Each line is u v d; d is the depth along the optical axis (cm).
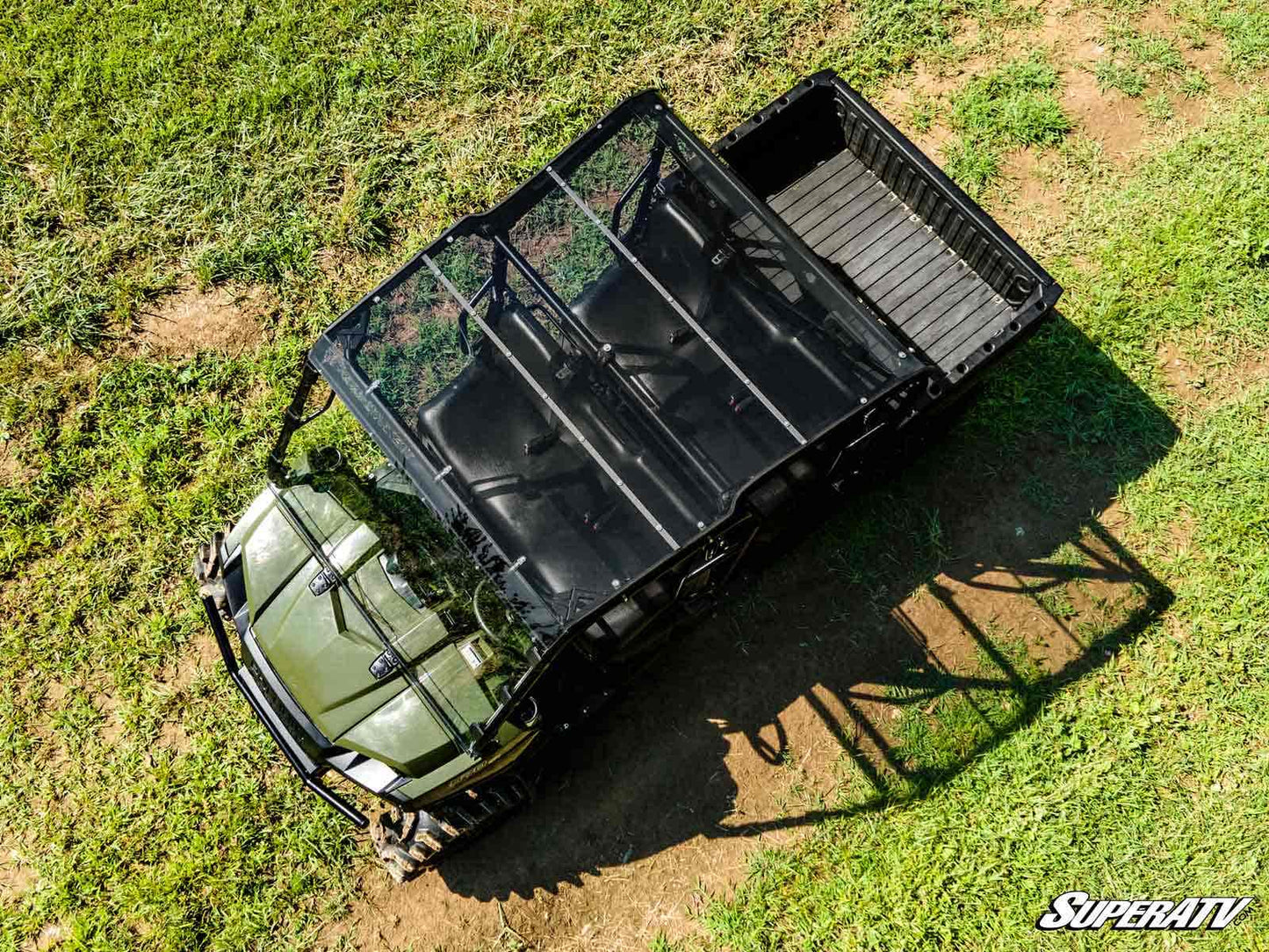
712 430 556
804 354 565
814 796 651
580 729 660
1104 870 636
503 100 815
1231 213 767
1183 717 662
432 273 571
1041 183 784
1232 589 685
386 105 811
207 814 641
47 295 756
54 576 688
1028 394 729
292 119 807
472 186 788
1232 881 632
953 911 627
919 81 816
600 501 549
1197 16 827
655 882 637
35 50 825
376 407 563
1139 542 700
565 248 584
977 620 686
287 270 766
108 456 718
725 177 579
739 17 830
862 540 699
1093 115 802
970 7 832
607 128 586
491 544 539
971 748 659
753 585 692
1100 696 667
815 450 559
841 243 704
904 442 650
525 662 528
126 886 624
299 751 549
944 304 688
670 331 574
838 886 632
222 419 723
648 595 545
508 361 568
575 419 567
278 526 574
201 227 779
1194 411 728
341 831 639
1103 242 765
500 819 629
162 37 825
